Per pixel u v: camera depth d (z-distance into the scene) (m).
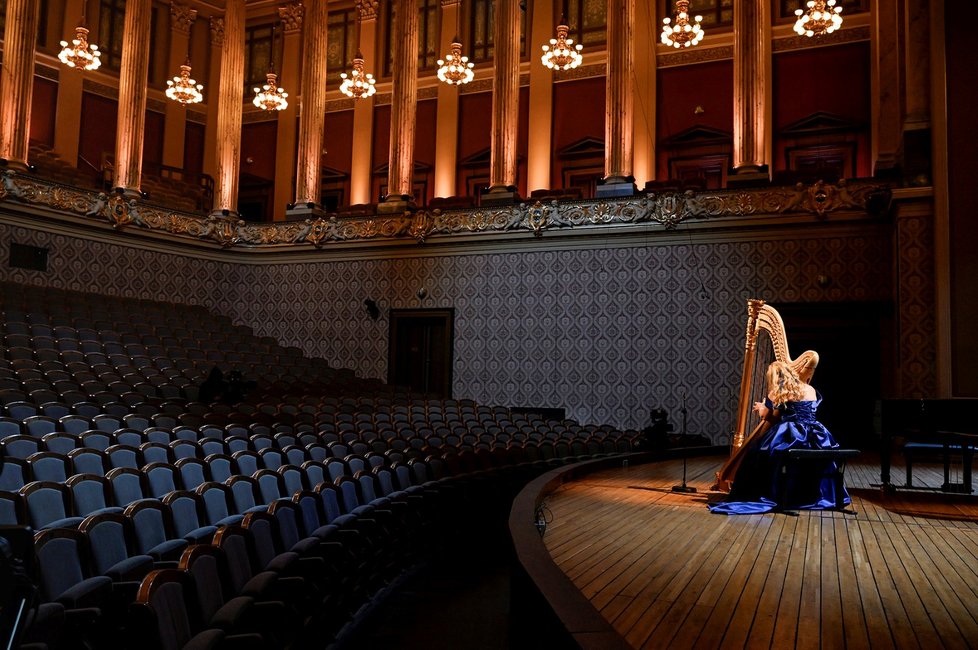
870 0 16.25
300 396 13.19
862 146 16.17
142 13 16.75
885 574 4.07
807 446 6.22
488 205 15.89
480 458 8.97
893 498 6.97
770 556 4.50
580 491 7.40
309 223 17.27
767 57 16.89
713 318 14.06
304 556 4.26
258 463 6.67
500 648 4.78
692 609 3.41
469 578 6.53
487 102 19.20
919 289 11.77
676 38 13.70
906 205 11.91
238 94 18.08
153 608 2.75
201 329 15.63
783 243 13.73
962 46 11.23
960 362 10.84
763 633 3.08
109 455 5.83
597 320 14.84
